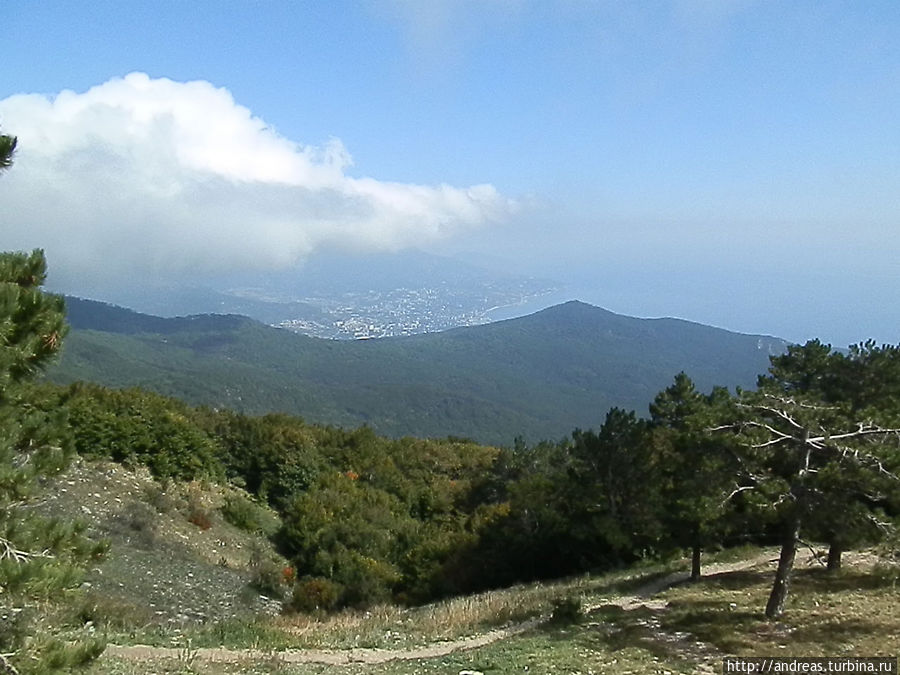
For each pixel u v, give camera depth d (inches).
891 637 534.0
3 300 345.1
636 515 1121.4
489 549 1269.7
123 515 1068.5
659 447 1106.1
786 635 564.7
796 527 601.6
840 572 838.5
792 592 736.3
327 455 1718.8
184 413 1592.0
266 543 1299.2
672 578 982.4
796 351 850.8
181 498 1278.3
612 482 1162.0
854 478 555.5
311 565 1197.1
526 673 506.3
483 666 534.0
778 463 618.8
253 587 1032.2
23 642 322.3
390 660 609.9
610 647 570.9
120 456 1309.1
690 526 872.9
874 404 776.9
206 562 1064.2
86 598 681.0
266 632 705.0
